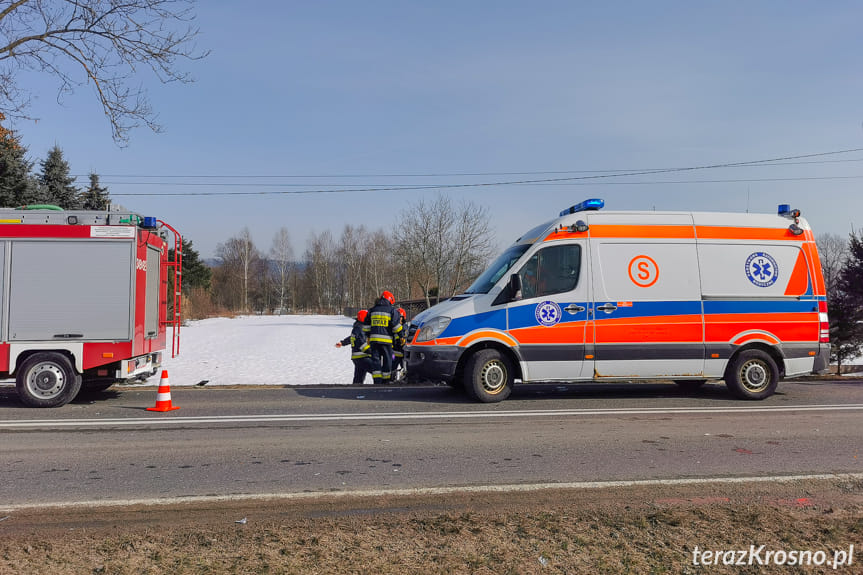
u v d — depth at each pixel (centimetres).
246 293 10094
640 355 974
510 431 762
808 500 503
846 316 1568
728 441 711
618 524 437
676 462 619
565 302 970
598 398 1026
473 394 962
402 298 5353
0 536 421
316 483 546
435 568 361
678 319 984
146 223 1001
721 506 482
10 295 927
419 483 546
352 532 421
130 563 368
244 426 793
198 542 403
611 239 988
